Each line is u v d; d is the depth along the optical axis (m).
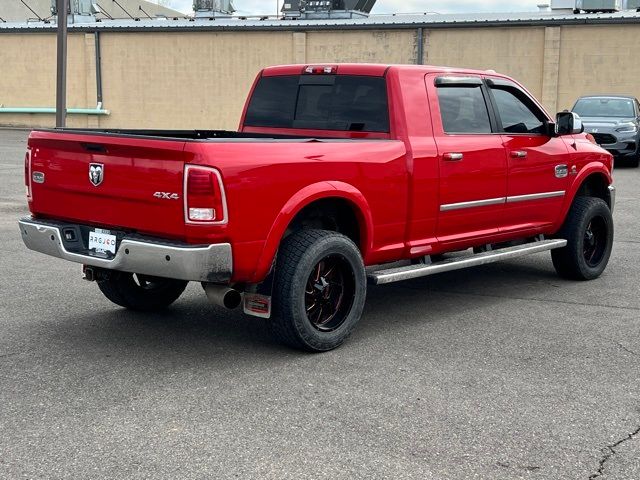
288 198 4.99
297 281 5.04
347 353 5.34
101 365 5.00
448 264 6.20
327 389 4.62
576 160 7.52
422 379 4.82
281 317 5.09
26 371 4.87
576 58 26.94
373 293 7.18
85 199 5.14
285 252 5.09
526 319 6.28
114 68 33.03
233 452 3.76
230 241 4.71
